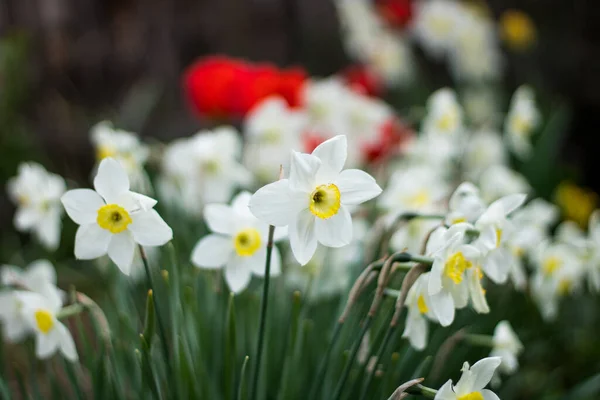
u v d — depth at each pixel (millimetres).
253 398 751
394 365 792
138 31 2643
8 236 1902
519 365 1037
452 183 1200
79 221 717
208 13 2674
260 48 2701
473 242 757
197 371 806
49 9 2568
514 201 744
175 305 779
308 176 691
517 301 1039
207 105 1175
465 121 1963
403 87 2143
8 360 1148
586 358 1167
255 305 854
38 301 785
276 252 794
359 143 1200
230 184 971
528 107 1168
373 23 2014
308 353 869
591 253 945
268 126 1056
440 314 713
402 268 738
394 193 957
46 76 2551
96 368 798
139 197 711
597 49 2699
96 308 799
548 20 2754
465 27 1943
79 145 2371
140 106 2289
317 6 2701
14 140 2156
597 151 2650
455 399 698
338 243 698
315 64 2686
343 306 849
